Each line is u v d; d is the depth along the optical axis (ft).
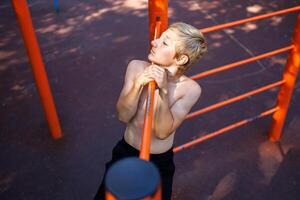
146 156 2.96
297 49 8.25
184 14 17.95
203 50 4.66
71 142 10.05
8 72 13.25
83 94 12.01
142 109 4.98
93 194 8.63
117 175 1.75
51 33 16.02
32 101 11.66
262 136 10.32
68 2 18.99
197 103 11.66
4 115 11.07
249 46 15.06
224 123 10.80
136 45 15.06
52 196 8.56
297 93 12.08
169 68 4.65
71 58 14.08
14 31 16.22
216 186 8.84
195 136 10.33
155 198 1.75
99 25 16.69
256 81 12.76
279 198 8.56
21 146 9.94
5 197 8.51
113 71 13.28
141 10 18.13
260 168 9.35
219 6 18.76
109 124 10.72
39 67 8.64
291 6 18.85
